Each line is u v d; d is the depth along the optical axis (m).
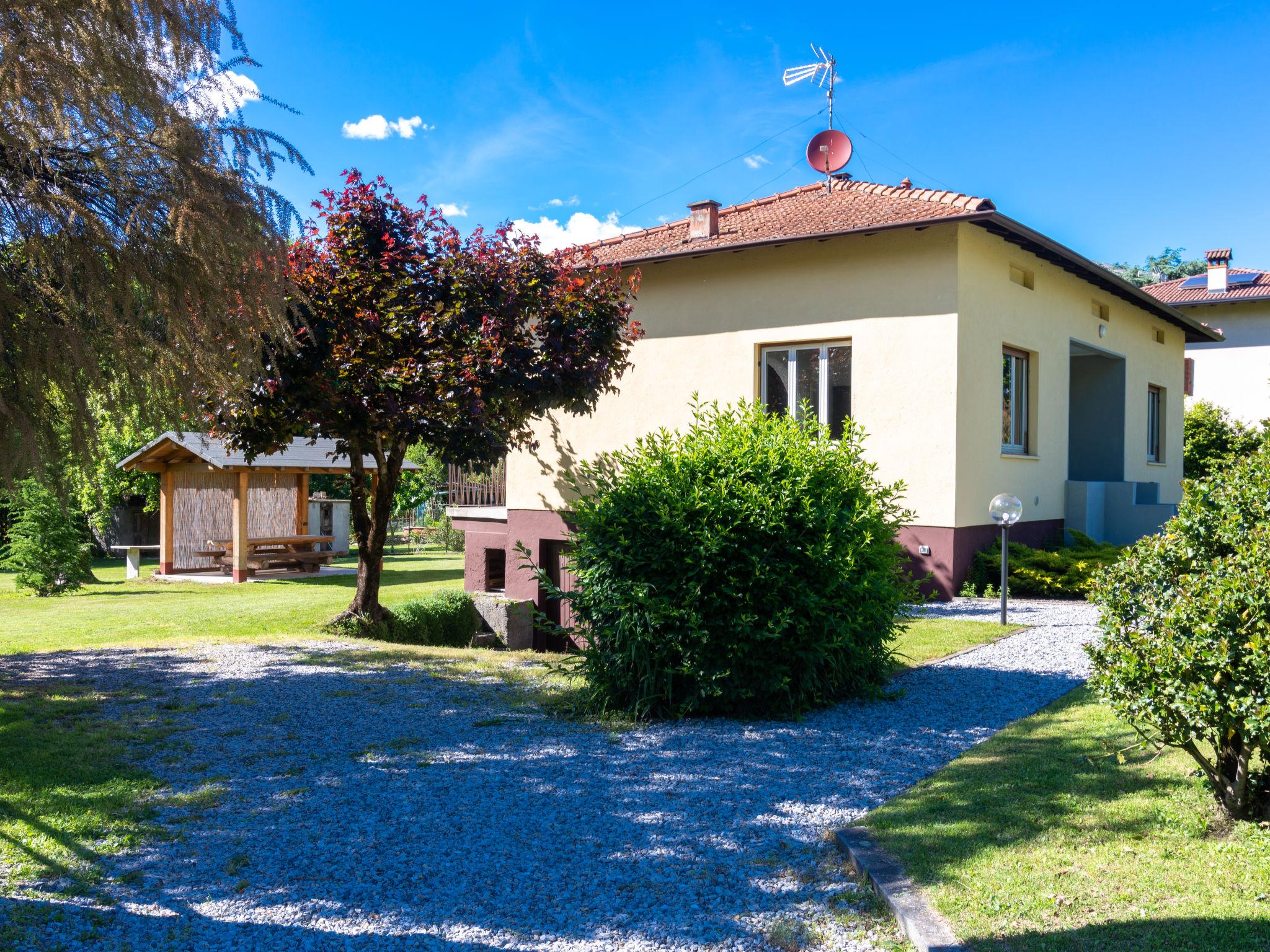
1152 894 3.29
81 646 10.27
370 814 4.52
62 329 5.22
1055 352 15.14
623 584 6.37
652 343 15.02
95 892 3.67
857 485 6.82
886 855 3.79
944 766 5.08
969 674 7.52
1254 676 3.61
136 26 5.53
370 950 3.22
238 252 5.82
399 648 9.79
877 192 14.40
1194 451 25.97
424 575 22.56
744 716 6.41
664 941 3.26
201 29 5.79
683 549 6.32
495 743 5.81
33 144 5.30
